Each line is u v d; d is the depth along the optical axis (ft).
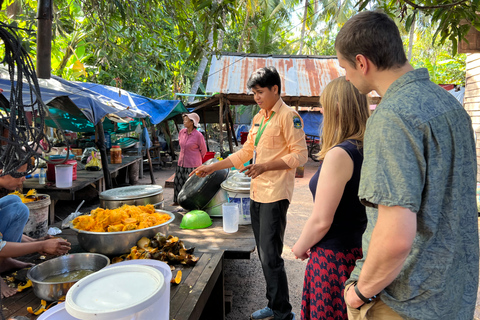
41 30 6.93
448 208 3.11
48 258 8.02
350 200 4.93
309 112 47.14
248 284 10.84
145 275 4.45
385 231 3.01
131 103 24.76
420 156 2.99
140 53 15.39
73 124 25.27
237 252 8.46
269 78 7.75
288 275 11.37
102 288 4.10
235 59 34.60
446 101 3.20
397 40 3.34
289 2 58.80
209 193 11.39
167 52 18.88
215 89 31.07
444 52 48.96
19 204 7.77
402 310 3.30
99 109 13.93
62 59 27.58
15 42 4.38
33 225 9.78
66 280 6.31
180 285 6.53
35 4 16.58
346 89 4.96
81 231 7.44
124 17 12.18
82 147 25.93
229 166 9.15
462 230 3.20
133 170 27.68
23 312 5.72
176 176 18.01
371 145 3.19
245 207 10.61
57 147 22.59
